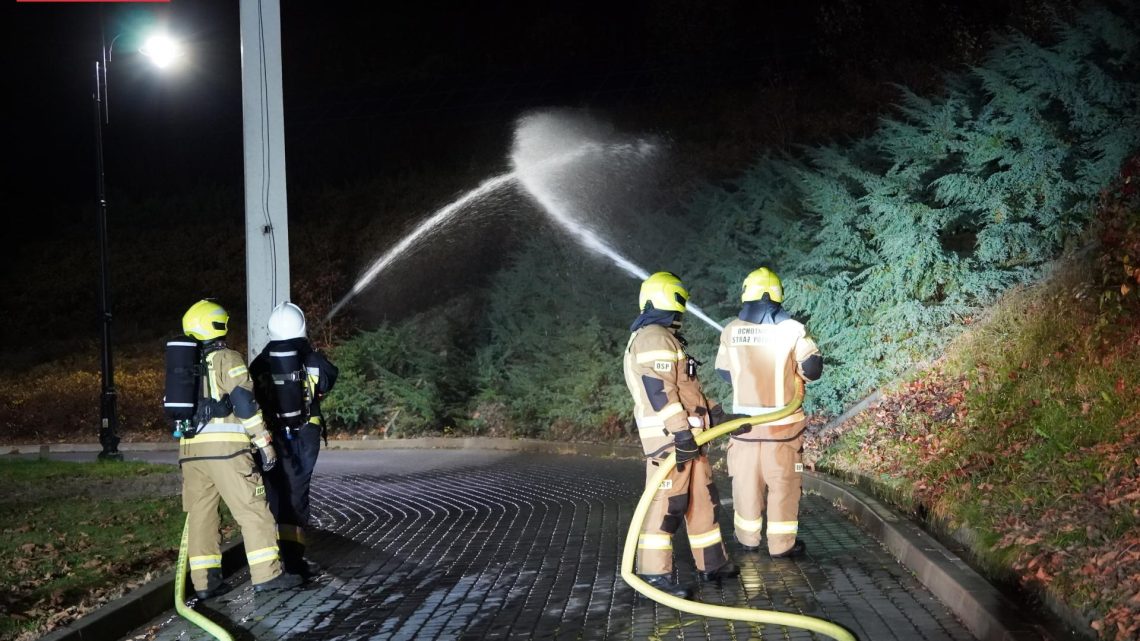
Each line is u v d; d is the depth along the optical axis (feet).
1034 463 27.07
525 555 28.91
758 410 26.68
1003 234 40.63
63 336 110.73
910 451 34.71
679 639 20.29
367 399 71.46
